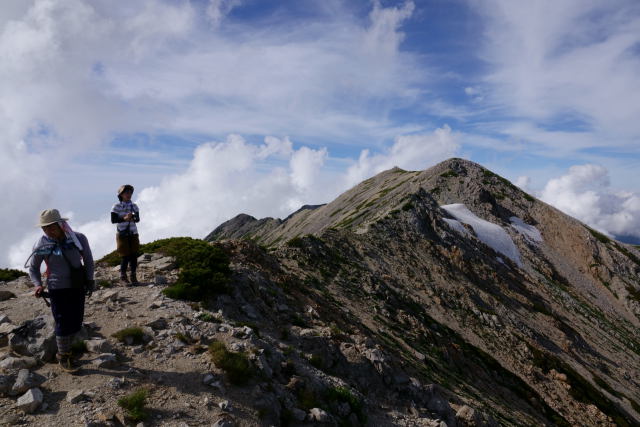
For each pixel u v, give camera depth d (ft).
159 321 33.04
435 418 46.19
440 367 98.27
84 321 31.48
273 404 27.50
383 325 107.04
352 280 133.59
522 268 284.61
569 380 144.36
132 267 42.52
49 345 25.31
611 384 168.14
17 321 30.12
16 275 46.24
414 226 228.02
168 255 54.54
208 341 32.27
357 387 43.55
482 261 239.09
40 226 22.33
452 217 307.58
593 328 234.99
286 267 116.98
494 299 187.01
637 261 351.67
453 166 447.42
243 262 67.87
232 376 27.55
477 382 110.32
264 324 45.91
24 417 19.89
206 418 23.34
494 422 53.67
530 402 118.73
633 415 148.66
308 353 43.55
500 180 436.35
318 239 153.58
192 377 26.73
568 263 334.03
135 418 21.31
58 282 23.25
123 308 35.37
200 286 44.32
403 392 48.21
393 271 164.96
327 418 29.99
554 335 189.37
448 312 153.48
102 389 23.20
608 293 308.40
